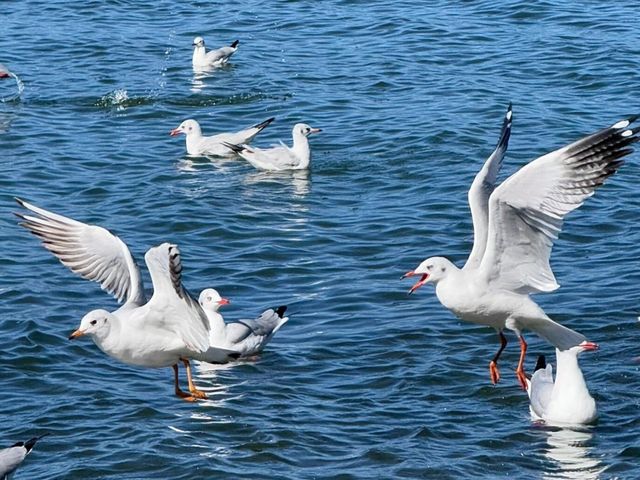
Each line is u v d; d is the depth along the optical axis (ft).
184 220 70.18
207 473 43.39
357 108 90.38
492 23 110.52
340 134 85.05
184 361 44.06
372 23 112.27
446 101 90.53
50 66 101.65
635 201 71.61
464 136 82.58
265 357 53.83
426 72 98.12
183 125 82.84
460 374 51.67
